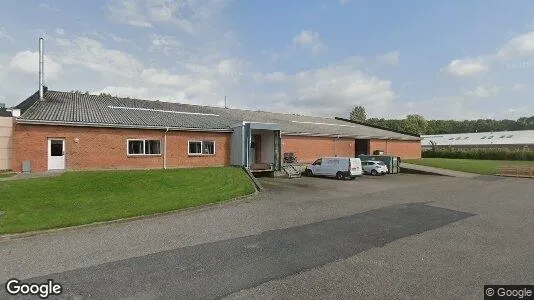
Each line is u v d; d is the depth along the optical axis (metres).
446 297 4.72
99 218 9.22
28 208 10.17
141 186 14.43
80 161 18.17
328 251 6.75
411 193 15.88
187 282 5.21
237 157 23.20
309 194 15.00
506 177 26.84
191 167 21.94
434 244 7.29
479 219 9.93
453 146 69.12
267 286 5.07
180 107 29.56
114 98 27.08
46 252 6.69
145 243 7.27
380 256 6.47
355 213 10.63
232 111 33.78
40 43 22.17
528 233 8.29
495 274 5.58
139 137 20.14
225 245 7.12
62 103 21.69
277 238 7.66
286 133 27.52
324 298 4.67
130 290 4.93
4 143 17.03
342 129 36.41
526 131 67.44
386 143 38.84
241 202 12.50
